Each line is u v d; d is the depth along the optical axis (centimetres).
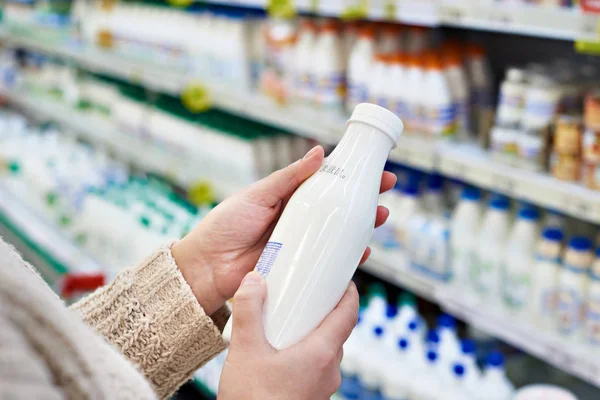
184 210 241
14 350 37
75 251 274
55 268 273
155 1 297
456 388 159
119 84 330
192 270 92
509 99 148
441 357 164
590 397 180
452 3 141
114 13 300
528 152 146
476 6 136
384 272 193
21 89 412
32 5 379
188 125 266
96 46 320
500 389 155
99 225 256
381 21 210
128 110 303
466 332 213
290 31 214
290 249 76
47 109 375
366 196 79
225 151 246
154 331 84
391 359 172
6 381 36
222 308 97
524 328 155
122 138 314
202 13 252
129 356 84
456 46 185
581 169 137
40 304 42
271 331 73
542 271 152
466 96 177
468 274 171
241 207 90
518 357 194
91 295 87
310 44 204
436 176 192
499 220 162
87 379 42
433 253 177
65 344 42
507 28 131
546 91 142
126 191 265
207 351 87
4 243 52
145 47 281
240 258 93
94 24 316
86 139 382
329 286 75
